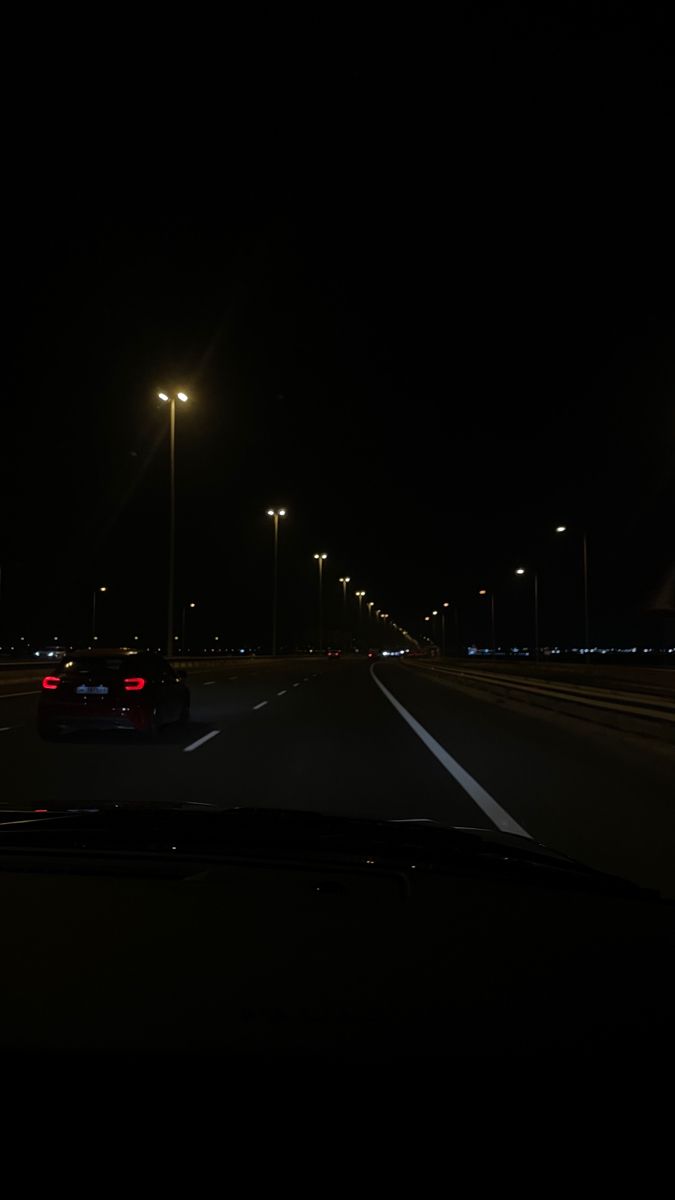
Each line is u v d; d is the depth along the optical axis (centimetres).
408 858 380
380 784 964
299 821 461
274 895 349
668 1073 217
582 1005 252
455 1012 246
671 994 261
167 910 331
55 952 289
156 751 1266
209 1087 206
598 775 1051
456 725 1731
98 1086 206
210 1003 250
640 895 353
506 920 324
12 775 1022
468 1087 208
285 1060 218
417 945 297
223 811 488
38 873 374
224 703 2347
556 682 2005
